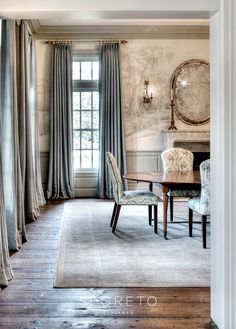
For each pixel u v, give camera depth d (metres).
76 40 7.37
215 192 2.32
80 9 2.24
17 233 3.99
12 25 4.02
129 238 4.38
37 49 7.33
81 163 7.63
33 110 6.48
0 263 2.93
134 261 3.54
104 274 3.19
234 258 2.13
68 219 5.41
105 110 7.33
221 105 2.18
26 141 5.30
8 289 2.87
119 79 7.34
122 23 7.11
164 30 7.35
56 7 2.25
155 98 7.50
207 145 7.30
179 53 7.47
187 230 4.78
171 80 7.45
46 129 7.38
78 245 4.09
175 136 7.20
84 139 7.62
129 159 7.54
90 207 6.34
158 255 3.73
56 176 7.27
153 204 4.58
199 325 2.31
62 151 7.32
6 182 3.84
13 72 4.01
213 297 2.37
